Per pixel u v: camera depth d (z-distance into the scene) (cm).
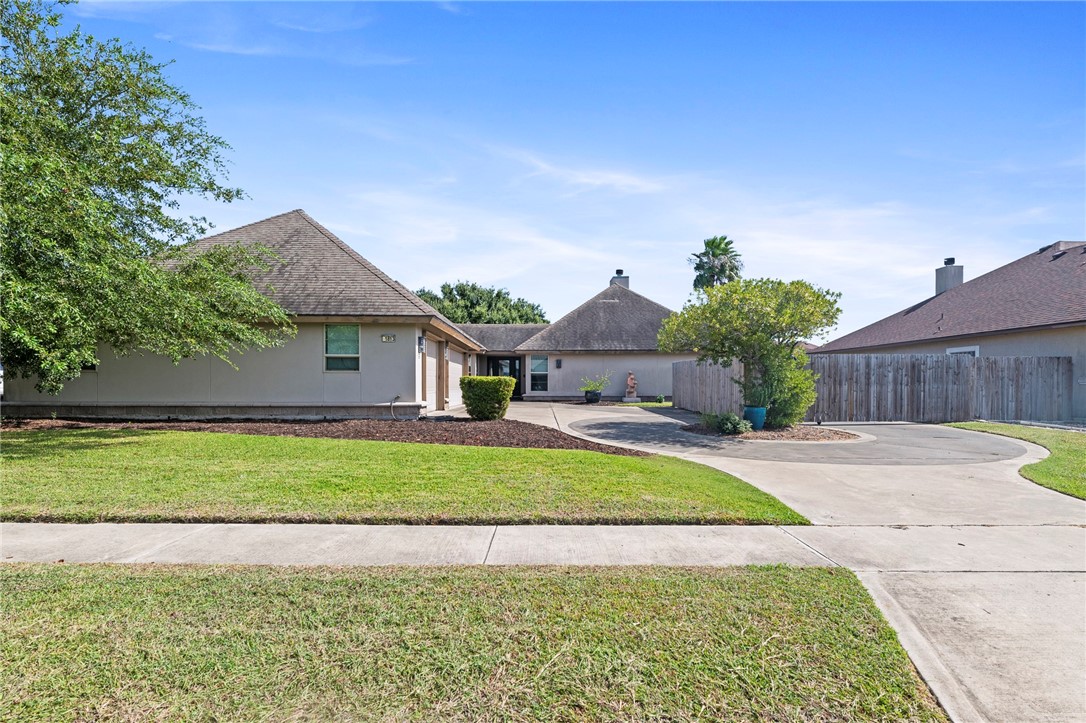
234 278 1215
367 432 1166
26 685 255
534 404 2458
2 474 704
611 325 2905
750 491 671
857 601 355
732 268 3588
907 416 1566
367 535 500
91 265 796
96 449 900
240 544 472
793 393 1323
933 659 289
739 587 378
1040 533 519
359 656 284
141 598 352
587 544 478
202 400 1443
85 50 1004
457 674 268
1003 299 2030
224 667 273
